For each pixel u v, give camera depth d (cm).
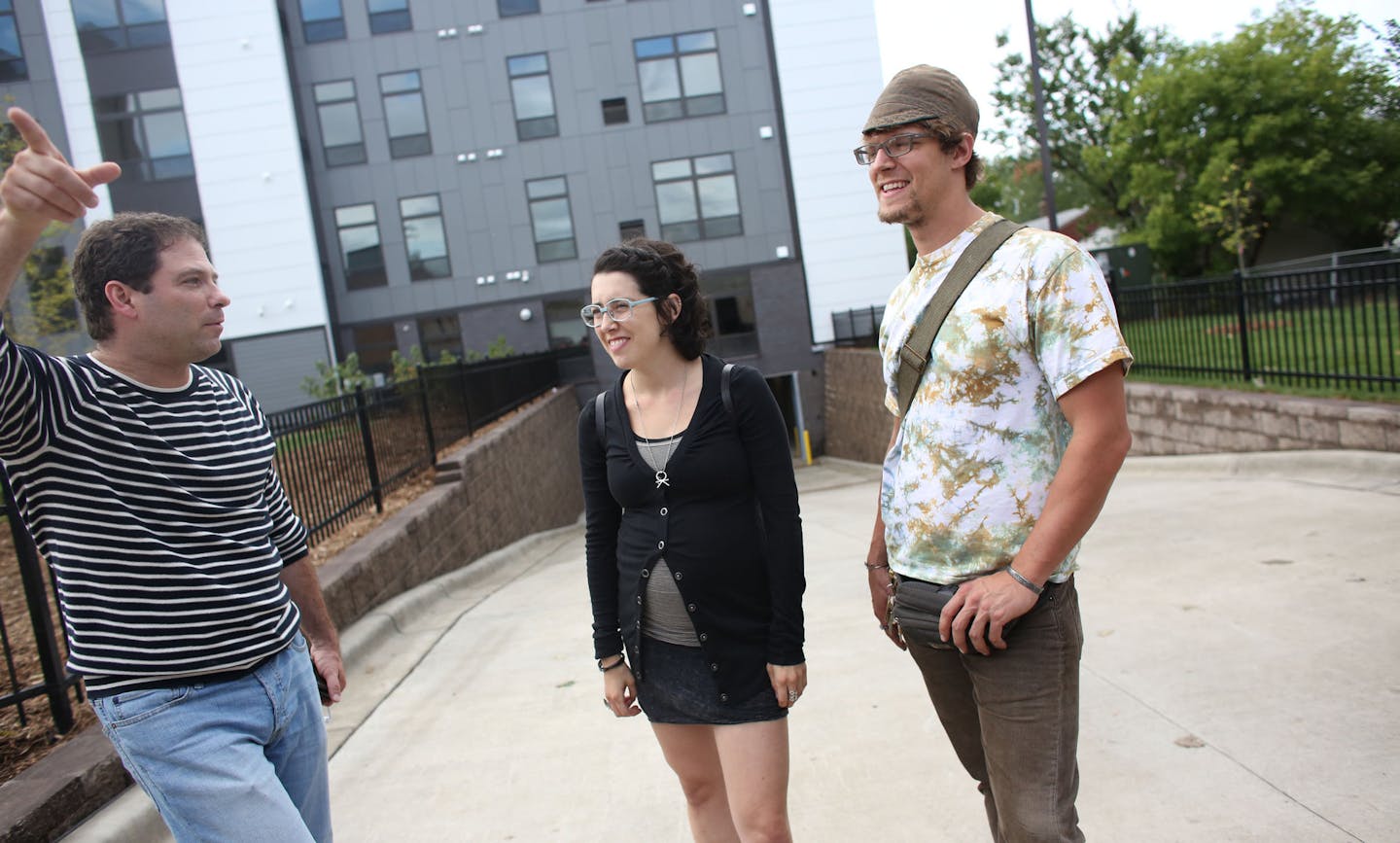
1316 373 771
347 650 534
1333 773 270
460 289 2434
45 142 161
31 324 1258
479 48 2414
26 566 350
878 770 321
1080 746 313
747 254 2498
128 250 189
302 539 235
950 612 181
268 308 2259
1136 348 1094
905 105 187
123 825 305
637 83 2452
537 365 1975
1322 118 2295
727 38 2466
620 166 2453
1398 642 348
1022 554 174
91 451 185
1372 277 711
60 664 359
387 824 330
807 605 565
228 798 184
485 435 1191
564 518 1730
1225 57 2338
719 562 216
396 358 1734
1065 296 172
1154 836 255
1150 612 430
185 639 188
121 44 2183
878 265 2511
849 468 2108
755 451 217
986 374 183
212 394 209
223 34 2205
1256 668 349
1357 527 505
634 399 229
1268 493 636
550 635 566
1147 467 862
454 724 421
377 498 830
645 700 229
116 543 185
